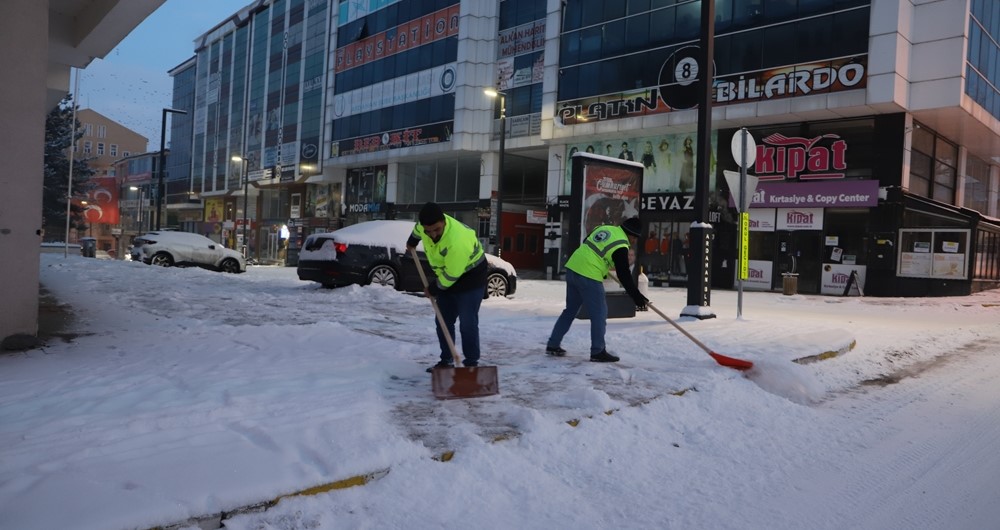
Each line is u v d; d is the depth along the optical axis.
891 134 20.28
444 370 4.68
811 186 21.61
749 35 22.23
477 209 34.47
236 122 58.22
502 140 25.28
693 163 25.03
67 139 52.28
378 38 39.09
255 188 54.78
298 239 49.00
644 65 25.28
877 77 19.42
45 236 55.03
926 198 20.97
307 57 47.16
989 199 29.41
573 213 10.61
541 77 30.05
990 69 21.88
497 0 32.31
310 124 46.38
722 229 23.95
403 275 13.47
